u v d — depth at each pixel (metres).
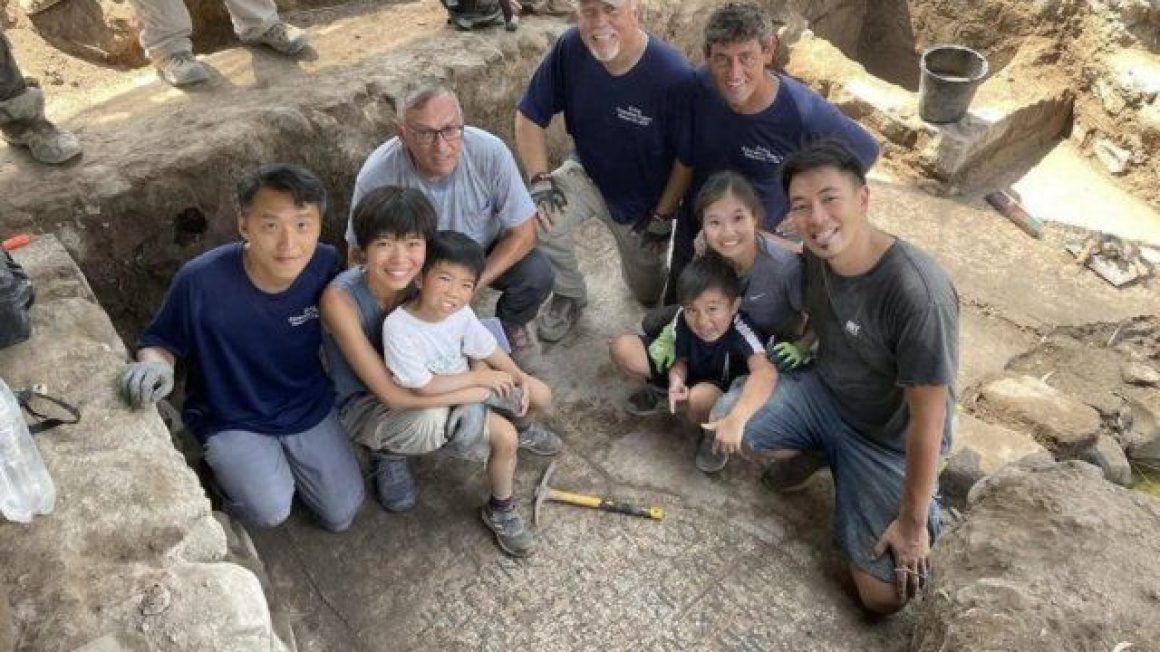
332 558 2.74
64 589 1.71
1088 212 4.59
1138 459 3.52
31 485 1.84
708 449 3.01
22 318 2.17
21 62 3.55
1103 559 2.15
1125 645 1.93
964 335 3.87
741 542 2.83
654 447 3.15
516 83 3.96
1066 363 3.73
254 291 2.34
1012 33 5.21
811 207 2.22
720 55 2.82
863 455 2.69
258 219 2.15
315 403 2.65
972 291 4.08
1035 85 4.95
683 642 2.55
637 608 2.63
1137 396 3.60
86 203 2.81
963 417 3.25
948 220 4.48
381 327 2.54
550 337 3.57
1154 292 4.12
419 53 3.78
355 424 2.69
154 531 1.83
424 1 4.25
